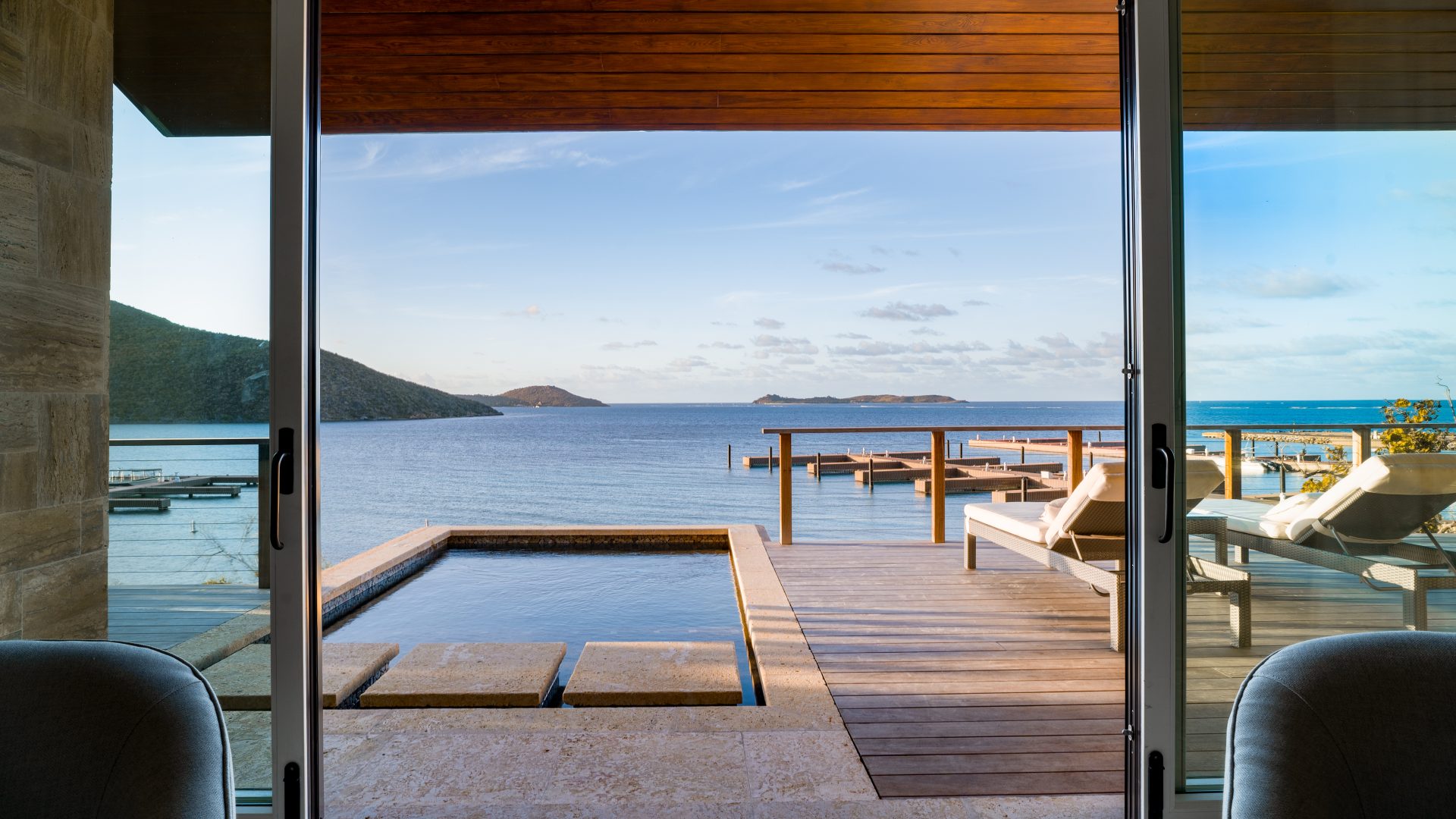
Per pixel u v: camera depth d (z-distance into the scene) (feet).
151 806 2.75
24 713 2.89
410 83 12.16
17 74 6.09
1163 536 5.82
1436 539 6.15
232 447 5.98
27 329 6.18
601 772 6.80
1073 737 7.58
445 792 6.43
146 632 6.07
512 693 8.71
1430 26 6.23
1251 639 6.02
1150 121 5.92
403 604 15.02
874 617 11.97
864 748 7.30
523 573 17.88
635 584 16.79
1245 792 2.81
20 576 6.20
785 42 11.05
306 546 5.86
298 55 5.92
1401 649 2.99
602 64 11.65
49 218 6.16
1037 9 10.32
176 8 6.12
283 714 5.80
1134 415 5.97
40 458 6.10
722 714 8.09
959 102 12.94
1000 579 14.48
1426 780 2.75
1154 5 5.95
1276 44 6.12
